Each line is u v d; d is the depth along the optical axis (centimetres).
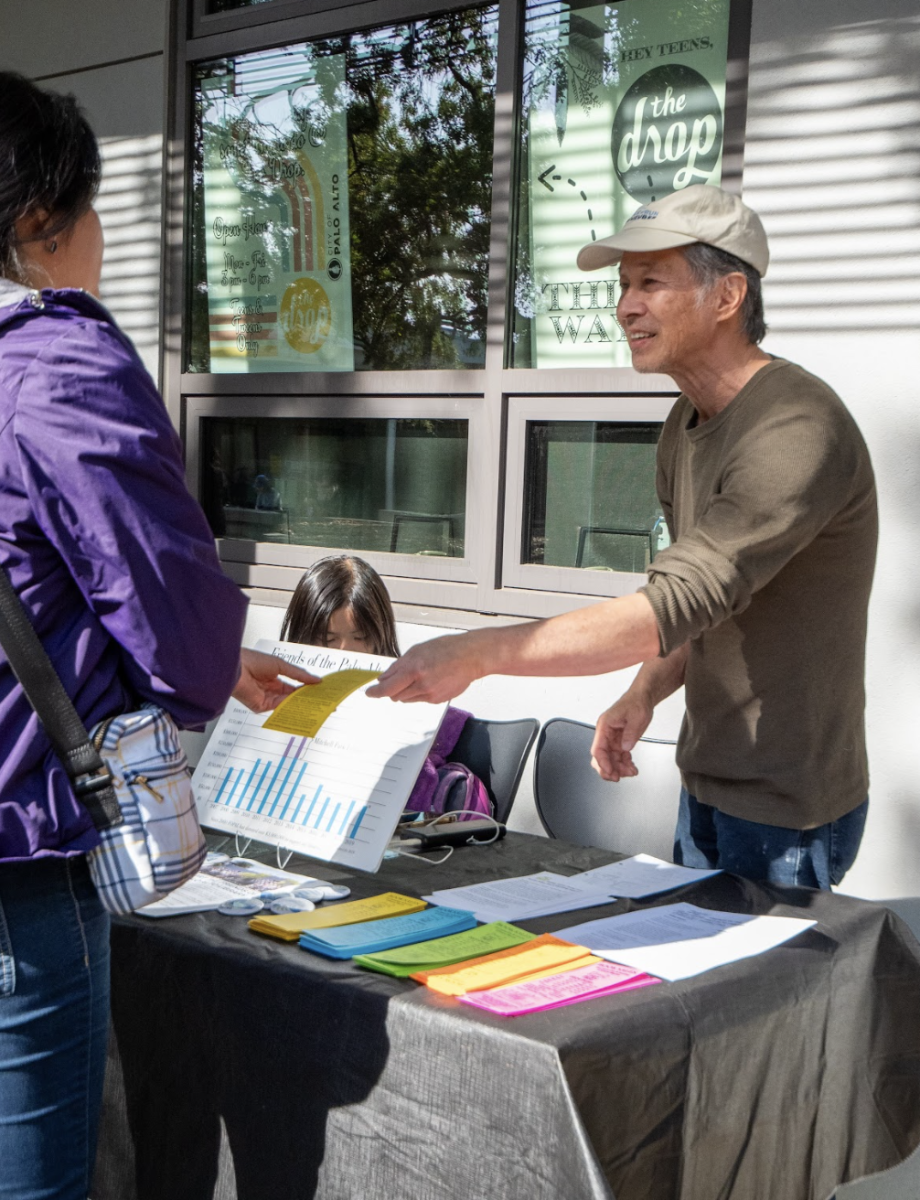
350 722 194
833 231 264
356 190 353
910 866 260
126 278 401
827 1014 159
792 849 190
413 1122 131
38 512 119
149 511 121
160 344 396
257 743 204
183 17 381
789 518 170
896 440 258
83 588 121
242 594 131
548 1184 119
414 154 341
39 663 120
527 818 319
